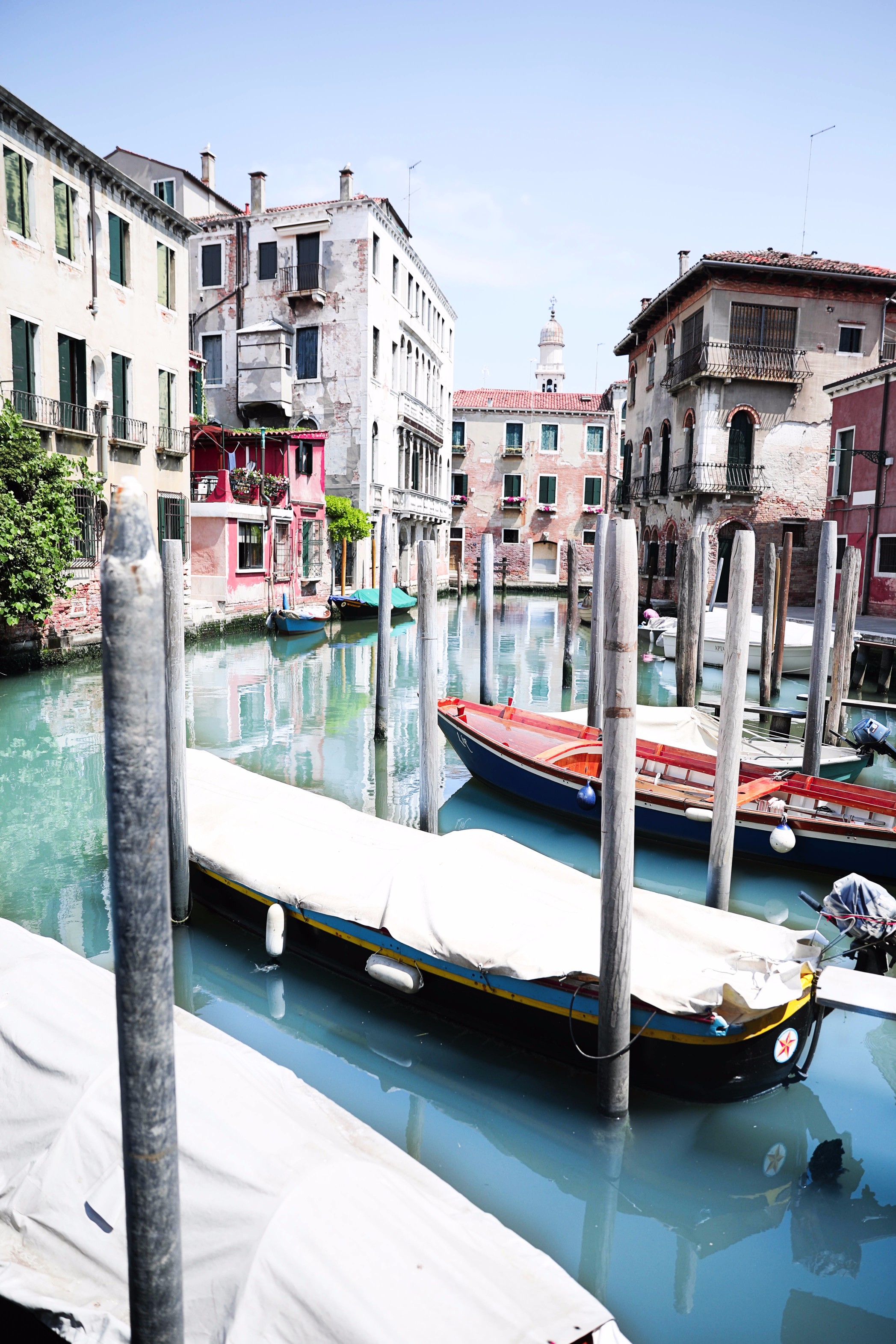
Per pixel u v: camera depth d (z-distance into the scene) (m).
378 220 32.03
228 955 7.06
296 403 32.47
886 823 9.19
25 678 17.27
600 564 12.61
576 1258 4.45
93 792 11.20
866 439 24.56
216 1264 3.14
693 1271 4.40
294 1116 3.75
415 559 40.53
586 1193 4.87
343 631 27.98
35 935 5.20
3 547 15.34
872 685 19.38
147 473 22.28
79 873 8.70
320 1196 3.21
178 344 23.75
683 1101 5.49
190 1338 3.09
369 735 14.54
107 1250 3.38
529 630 31.98
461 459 51.53
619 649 4.77
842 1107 5.62
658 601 31.22
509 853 6.75
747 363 28.36
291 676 19.67
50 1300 3.26
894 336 30.31
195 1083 3.73
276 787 8.41
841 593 13.68
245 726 14.91
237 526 25.06
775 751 11.61
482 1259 3.22
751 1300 4.24
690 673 15.27
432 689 9.07
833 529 10.38
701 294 29.02
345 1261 3.03
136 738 2.01
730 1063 5.33
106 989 4.50
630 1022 5.34
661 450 32.94
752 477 28.92
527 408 50.88
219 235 32.62
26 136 17.80
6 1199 3.66
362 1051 5.98
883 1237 4.66
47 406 18.61
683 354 29.73
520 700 18.77
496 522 51.78
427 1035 6.15
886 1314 4.20
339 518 30.52
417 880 6.32
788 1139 5.30
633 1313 4.16
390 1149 3.91
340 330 31.73
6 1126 3.88
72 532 16.69
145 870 2.06
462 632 30.77
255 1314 2.99
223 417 33.06
